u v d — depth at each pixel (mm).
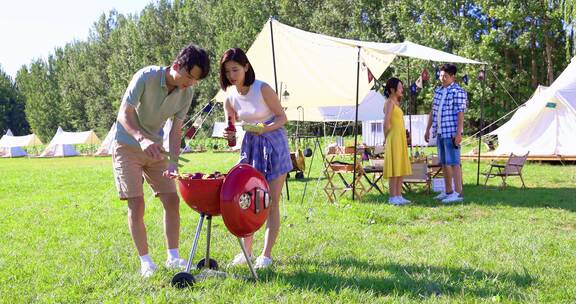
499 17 27672
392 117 7355
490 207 6938
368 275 3668
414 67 29969
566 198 7648
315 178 11750
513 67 29234
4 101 80062
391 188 7504
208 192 3322
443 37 30219
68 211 7547
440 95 7676
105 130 65125
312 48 8625
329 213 6570
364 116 17828
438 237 5074
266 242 4008
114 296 3340
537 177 10648
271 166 3955
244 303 3123
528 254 4281
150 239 5125
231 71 3877
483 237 5000
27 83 80250
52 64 77500
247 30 42844
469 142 18781
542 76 30531
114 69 59750
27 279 3812
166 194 3941
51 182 13391
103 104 65062
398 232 5359
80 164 24547
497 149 14773
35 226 6242
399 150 7363
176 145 3885
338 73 8656
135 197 3764
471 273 3701
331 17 37031
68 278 3793
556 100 13594
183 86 3594
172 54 52000
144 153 3754
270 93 3975
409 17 32781
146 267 3758
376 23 35844
